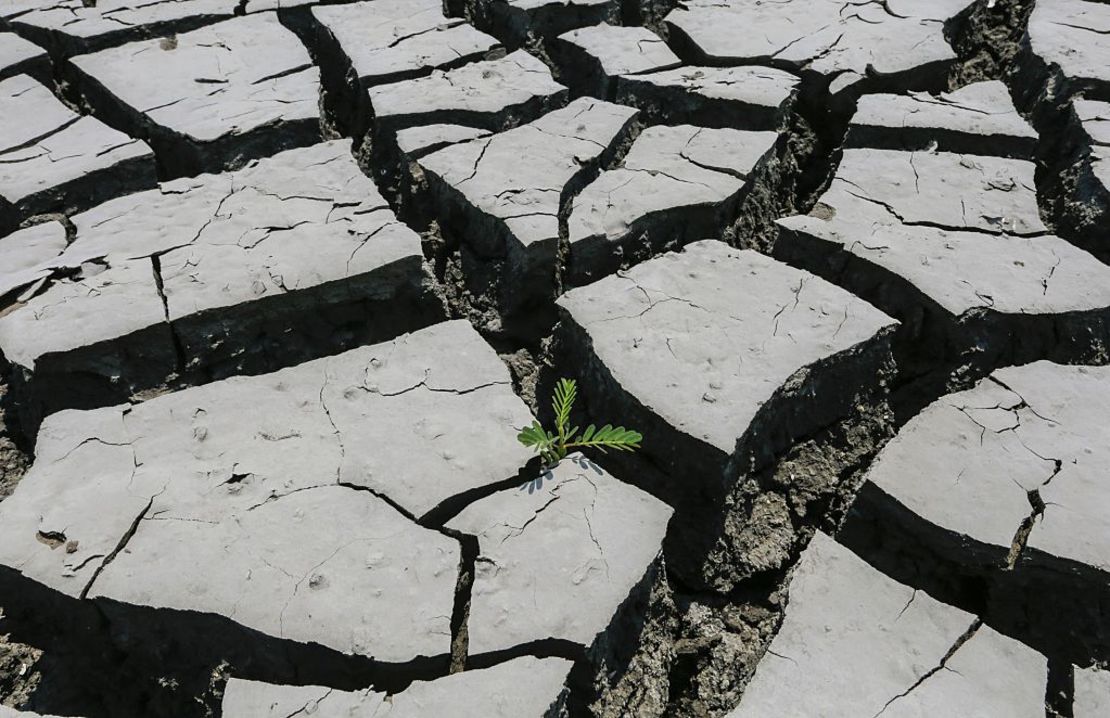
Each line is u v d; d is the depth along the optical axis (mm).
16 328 786
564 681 583
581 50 1159
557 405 729
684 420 709
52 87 1157
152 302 807
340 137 1137
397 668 594
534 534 652
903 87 1098
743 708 591
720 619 712
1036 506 674
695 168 959
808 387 764
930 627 625
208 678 634
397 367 765
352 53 1140
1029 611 663
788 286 826
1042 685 599
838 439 782
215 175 962
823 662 610
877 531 702
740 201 958
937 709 587
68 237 895
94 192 969
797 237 894
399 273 855
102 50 1162
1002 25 1238
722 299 813
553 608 615
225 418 727
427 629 604
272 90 1088
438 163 958
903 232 892
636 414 733
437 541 649
